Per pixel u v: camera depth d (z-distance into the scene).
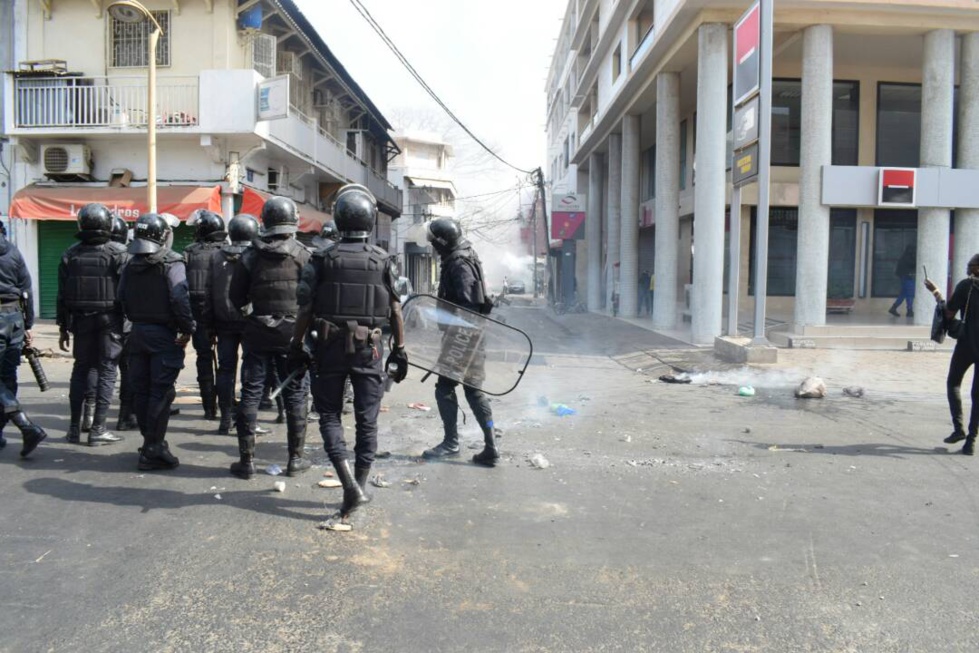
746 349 10.98
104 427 5.98
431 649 2.89
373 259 4.33
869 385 9.41
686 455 5.88
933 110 13.90
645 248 26.58
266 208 5.09
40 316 17.34
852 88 18.89
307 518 4.32
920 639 3.00
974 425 5.93
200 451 5.83
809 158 13.60
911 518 4.44
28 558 3.70
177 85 16.14
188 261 6.83
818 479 5.23
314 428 6.75
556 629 3.05
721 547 3.95
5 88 16.17
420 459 5.63
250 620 3.10
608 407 7.95
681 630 3.06
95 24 16.62
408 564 3.68
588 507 4.57
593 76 27.02
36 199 15.80
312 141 20.03
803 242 13.76
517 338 5.59
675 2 14.85
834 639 3.00
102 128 15.99
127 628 3.02
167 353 5.23
